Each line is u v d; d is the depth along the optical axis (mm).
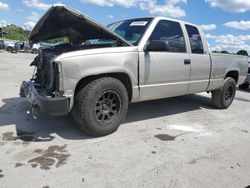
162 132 4371
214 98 6219
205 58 5352
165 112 5641
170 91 4766
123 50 3918
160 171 3049
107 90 3791
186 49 4945
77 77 3496
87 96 3625
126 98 4051
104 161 3197
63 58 3398
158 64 4379
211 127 4848
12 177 2730
